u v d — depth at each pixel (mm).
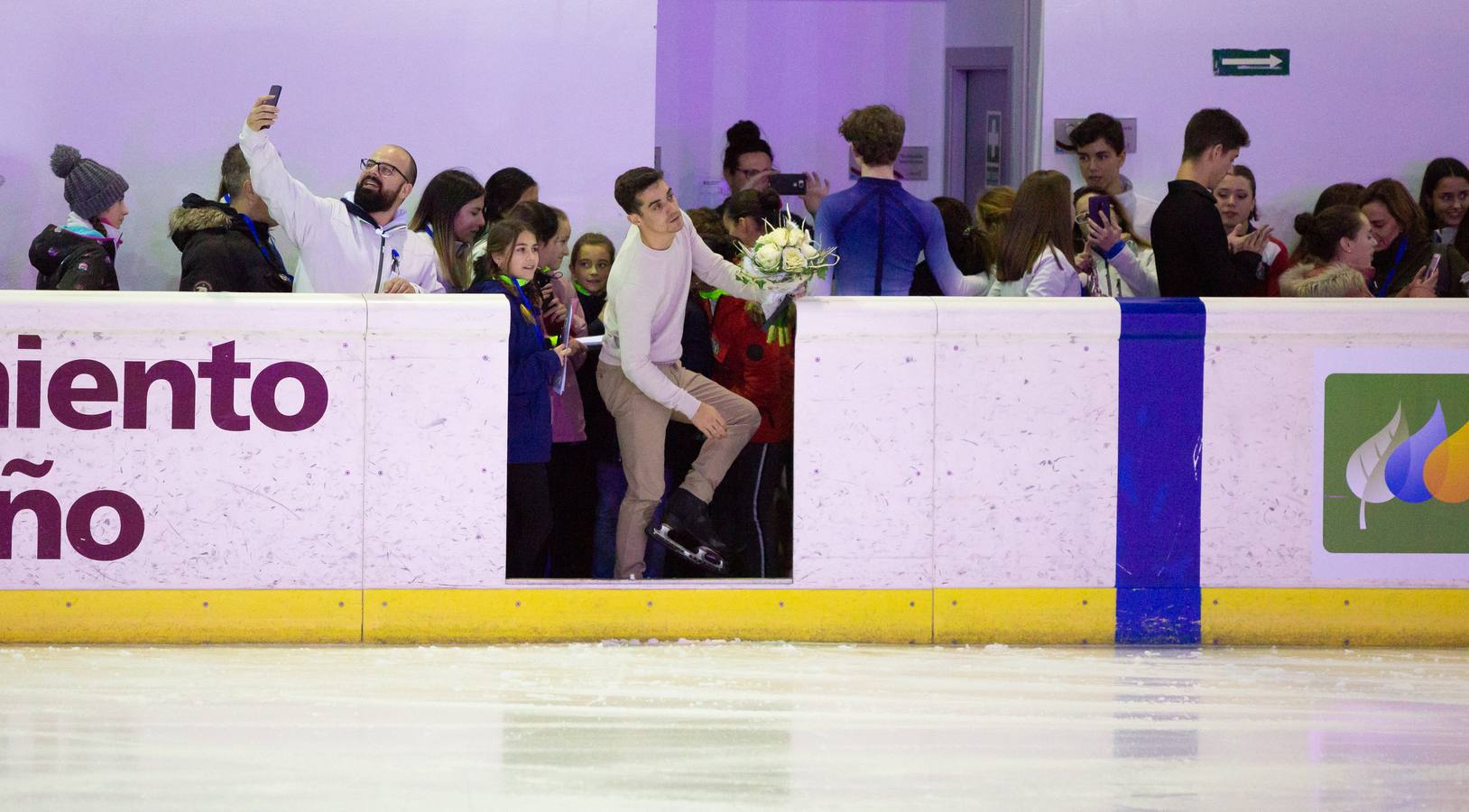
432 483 17781
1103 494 18234
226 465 17562
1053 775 12531
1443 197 26328
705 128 31906
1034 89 28453
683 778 12305
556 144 26219
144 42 25547
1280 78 26500
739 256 21266
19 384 17297
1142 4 26422
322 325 17516
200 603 17594
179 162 25781
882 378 18109
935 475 18172
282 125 25859
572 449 20562
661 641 18188
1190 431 18234
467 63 26000
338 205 20906
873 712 14648
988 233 22609
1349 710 14977
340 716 14180
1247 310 18141
